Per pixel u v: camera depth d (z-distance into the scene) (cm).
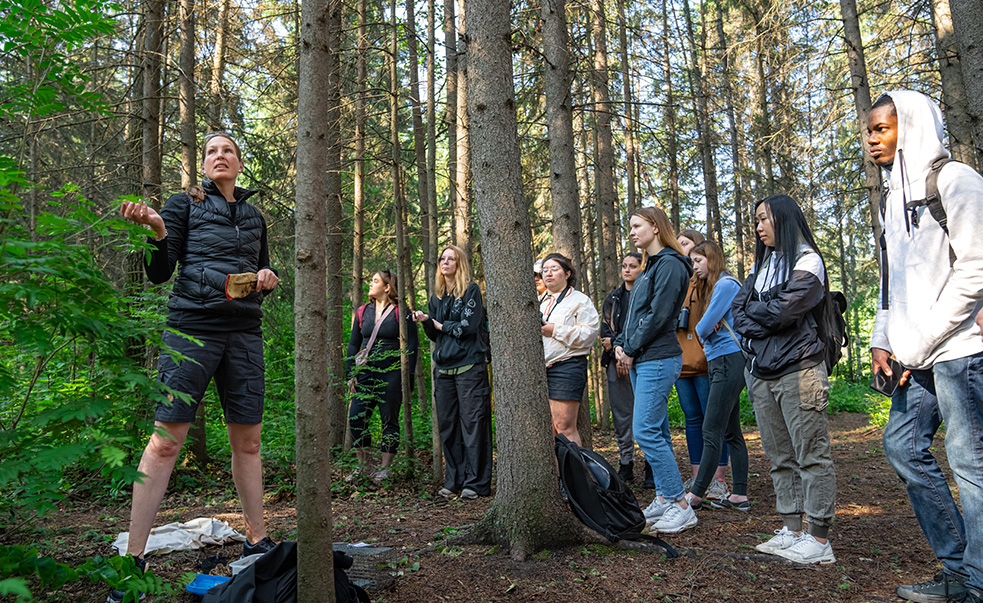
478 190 311
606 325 529
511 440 295
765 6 1219
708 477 390
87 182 632
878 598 245
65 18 192
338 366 591
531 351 299
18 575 178
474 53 311
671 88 1042
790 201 295
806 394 282
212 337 268
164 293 398
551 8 510
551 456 298
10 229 162
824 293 286
